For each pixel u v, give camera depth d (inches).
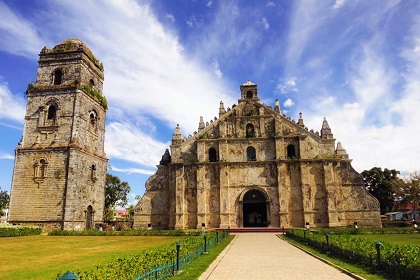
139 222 2170.3
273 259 860.6
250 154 2199.8
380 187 3157.0
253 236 1652.3
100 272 449.1
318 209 2043.6
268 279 616.1
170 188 2175.2
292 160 2116.1
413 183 2748.5
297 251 1027.3
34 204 1923.0
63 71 2159.2
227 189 2118.6
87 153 2103.8
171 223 2113.7
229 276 644.7
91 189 2130.9
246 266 754.2
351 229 1722.4
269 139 2196.1
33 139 2046.0
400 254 616.4
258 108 2284.7
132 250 1094.4
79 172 2001.7
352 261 789.2
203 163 2161.7
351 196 2064.5
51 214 1892.2
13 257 954.1
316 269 713.0
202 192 2118.6
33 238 1609.3
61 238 1606.8
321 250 1008.2
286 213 2047.2
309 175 2092.8
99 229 1916.8
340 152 2161.7
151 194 2209.6
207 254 930.7
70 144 1975.9
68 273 318.0
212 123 2274.9
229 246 1168.8
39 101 2110.0
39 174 1963.6
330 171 2070.6
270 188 2114.9
